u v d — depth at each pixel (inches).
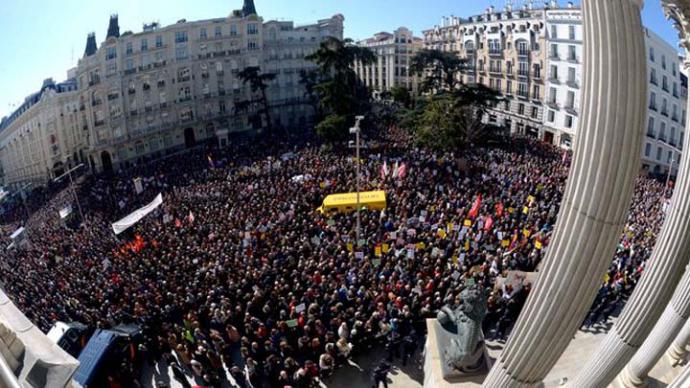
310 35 3174.2
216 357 587.2
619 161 166.4
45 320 727.1
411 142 1819.6
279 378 532.7
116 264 898.1
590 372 345.4
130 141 2613.2
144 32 2568.9
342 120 1860.2
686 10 217.2
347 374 589.3
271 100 3083.2
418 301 633.0
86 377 561.3
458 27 2876.5
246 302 675.4
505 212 952.9
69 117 2564.0
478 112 1925.4
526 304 213.9
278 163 1604.3
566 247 186.7
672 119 2010.3
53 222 1497.3
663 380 426.3
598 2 158.9
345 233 910.4
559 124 2212.1
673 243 269.9
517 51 2405.3
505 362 234.8
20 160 2947.8
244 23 2869.1
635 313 299.4
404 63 3371.1
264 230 931.3
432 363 506.9
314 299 652.7
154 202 1007.6
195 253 855.7
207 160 1888.5
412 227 901.2
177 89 2728.8
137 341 628.1
